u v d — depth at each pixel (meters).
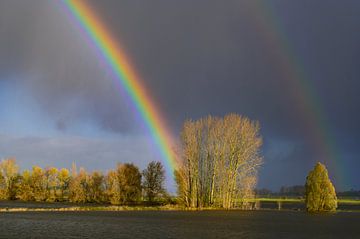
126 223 96.50
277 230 87.69
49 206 157.75
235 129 140.25
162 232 80.44
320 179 146.50
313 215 136.12
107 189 180.12
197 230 84.62
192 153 141.62
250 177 141.38
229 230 85.94
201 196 144.75
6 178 190.50
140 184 170.62
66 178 191.12
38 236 71.06
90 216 115.00
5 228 82.12
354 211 166.38
